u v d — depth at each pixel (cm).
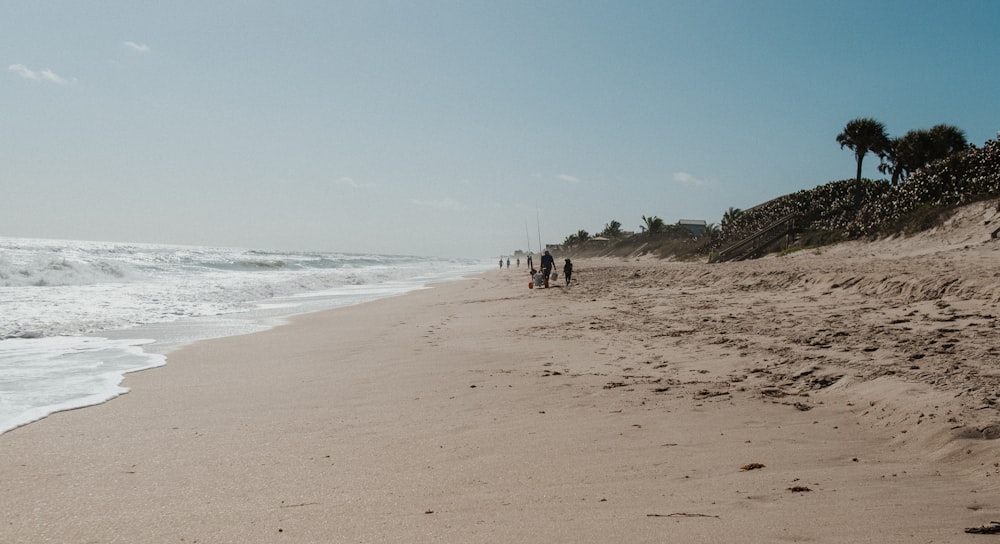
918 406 533
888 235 3028
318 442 527
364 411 642
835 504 345
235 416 630
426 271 6612
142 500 392
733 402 622
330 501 382
